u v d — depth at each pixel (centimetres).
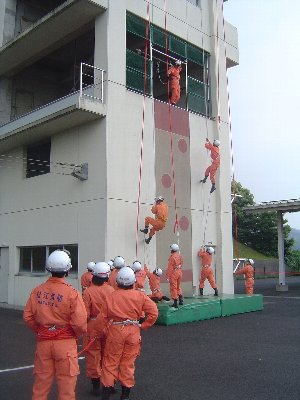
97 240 1245
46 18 1383
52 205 1428
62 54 1805
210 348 816
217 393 549
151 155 1406
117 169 1280
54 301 423
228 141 1727
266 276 3869
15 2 1734
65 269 436
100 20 1345
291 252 4853
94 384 554
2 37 1675
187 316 1140
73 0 1277
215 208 1633
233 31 1872
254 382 596
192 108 1630
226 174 1691
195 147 1586
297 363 700
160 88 1797
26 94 1814
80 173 1308
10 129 1580
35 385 419
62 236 1368
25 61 1673
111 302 503
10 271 1587
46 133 1456
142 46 1561
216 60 1728
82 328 423
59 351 415
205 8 1756
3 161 1712
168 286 1390
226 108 1738
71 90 1816
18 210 1590
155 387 575
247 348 816
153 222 1295
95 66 1344
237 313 1313
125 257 1267
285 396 537
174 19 1594
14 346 855
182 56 1633
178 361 714
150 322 512
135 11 1436
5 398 533
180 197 1488
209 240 1580
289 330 1017
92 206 1277
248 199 4962
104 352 511
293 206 2230
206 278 1447
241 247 4866
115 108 1300
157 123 1451
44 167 1545
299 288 2461
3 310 1437
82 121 1320
